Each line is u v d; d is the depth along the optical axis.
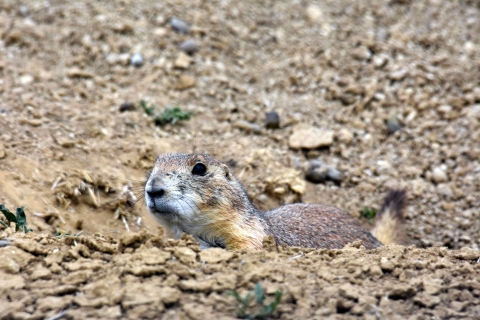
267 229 12.66
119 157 16.25
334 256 10.53
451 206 17.44
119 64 19.80
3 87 17.77
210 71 20.00
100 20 20.69
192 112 18.72
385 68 20.45
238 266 9.70
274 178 16.89
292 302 8.93
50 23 20.50
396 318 8.71
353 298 9.02
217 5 21.95
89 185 15.09
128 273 9.34
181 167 12.12
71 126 16.75
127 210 15.19
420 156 18.56
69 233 13.21
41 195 14.21
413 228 16.98
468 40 21.58
